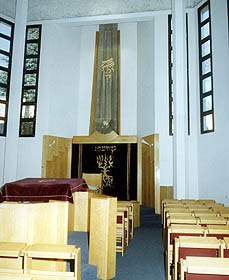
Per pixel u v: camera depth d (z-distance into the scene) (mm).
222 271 1969
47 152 8922
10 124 8508
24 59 9562
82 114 10242
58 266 2912
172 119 8398
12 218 2840
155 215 7609
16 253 2273
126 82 10266
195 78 8531
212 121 7594
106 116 9812
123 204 5699
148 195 8516
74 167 9602
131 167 9227
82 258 3646
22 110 9273
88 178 7672
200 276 2041
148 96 9156
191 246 2619
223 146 7074
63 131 9594
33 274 2256
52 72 9375
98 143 9609
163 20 9016
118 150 9430
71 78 10125
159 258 4406
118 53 10297
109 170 9367
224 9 7344
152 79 8945
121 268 3947
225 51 7199
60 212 2963
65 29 9992
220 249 2562
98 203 3594
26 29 9695
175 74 7949
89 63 10500
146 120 9188
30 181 4477
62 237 2949
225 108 7086
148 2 9180
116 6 9391
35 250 2346
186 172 7566
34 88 9336
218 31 7547
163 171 8195
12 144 8453
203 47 8406
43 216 2900
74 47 10359
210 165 7551
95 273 3412
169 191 8070
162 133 8406
